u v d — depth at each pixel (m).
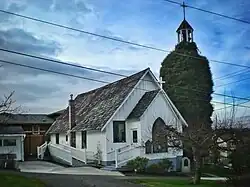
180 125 32.22
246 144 20.56
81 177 22.30
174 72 43.78
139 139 30.05
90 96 41.31
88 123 33.75
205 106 42.34
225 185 19.83
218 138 21.39
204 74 43.31
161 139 22.75
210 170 28.67
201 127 23.09
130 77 35.31
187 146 21.16
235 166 21.86
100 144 31.47
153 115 30.86
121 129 31.78
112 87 37.38
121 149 30.64
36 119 47.56
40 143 46.50
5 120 34.41
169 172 29.59
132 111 32.31
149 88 33.81
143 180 21.22
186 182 20.94
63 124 40.97
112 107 32.28
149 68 33.72
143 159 28.66
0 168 28.84
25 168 30.69
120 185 18.64
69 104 37.84
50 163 35.94
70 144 37.34
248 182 19.39
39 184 17.88
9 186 16.36
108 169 28.72
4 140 37.97
